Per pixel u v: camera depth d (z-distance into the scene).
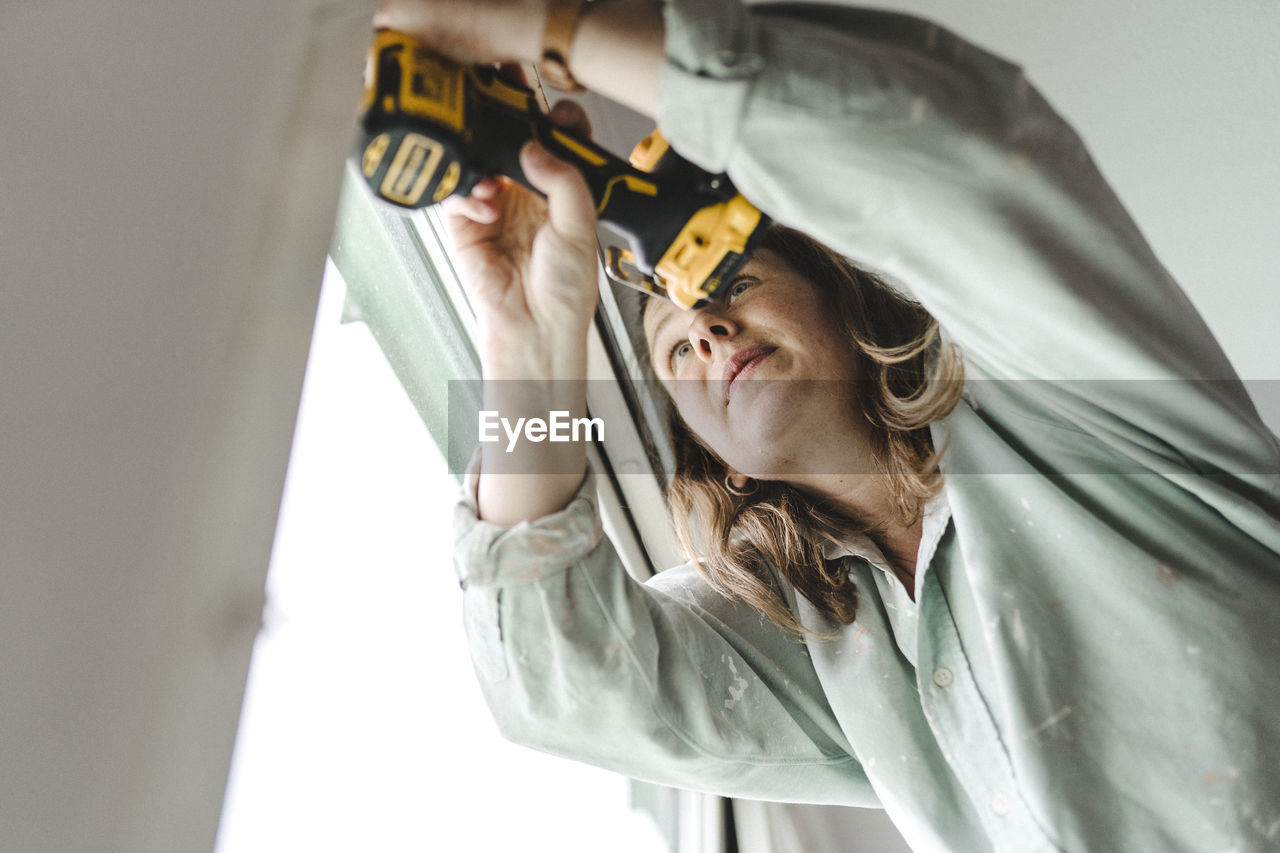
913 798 0.81
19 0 0.29
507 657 0.71
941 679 0.79
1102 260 0.54
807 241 0.90
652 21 0.47
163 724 0.26
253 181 0.35
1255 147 1.27
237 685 0.29
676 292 0.60
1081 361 0.59
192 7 0.35
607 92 0.50
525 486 0.65
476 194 0.56
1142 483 0.73
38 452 0.25
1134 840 0.67
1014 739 0.70
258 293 0.33
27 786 0.22
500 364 0.62
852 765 0.95
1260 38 1.19
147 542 0.27
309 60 0.40
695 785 0.86
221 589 0.29
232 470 0.30
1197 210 1.33
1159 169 1.30
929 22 0.50
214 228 0.32
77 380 0.26
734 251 0.58
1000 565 0.74
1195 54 1.22
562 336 0.60
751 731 0.87
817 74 0.45
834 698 0.88
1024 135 0.49
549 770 1.13
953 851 0.78
